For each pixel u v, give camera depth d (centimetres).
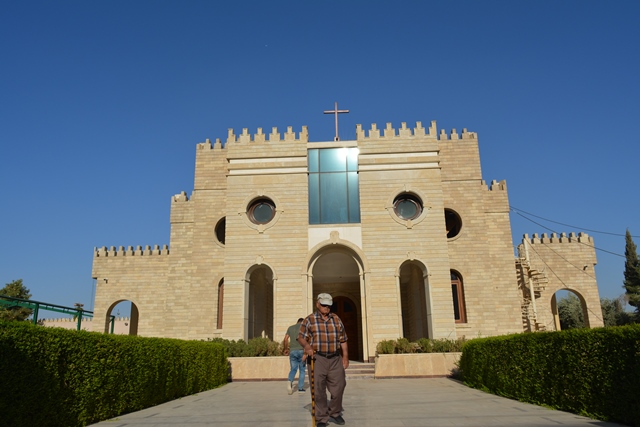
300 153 2891
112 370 1247
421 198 2800
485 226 3077
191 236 3278
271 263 2733
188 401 1581
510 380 1512
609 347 1057
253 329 2877
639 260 6425
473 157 3184
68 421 1066
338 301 3703
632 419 987
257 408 1377
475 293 2970
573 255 4025
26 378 945
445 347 2356
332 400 1036
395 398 1541
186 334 3114
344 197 2836
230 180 2873
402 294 3450
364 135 2920
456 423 1068
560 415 1152
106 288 4006
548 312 3922
